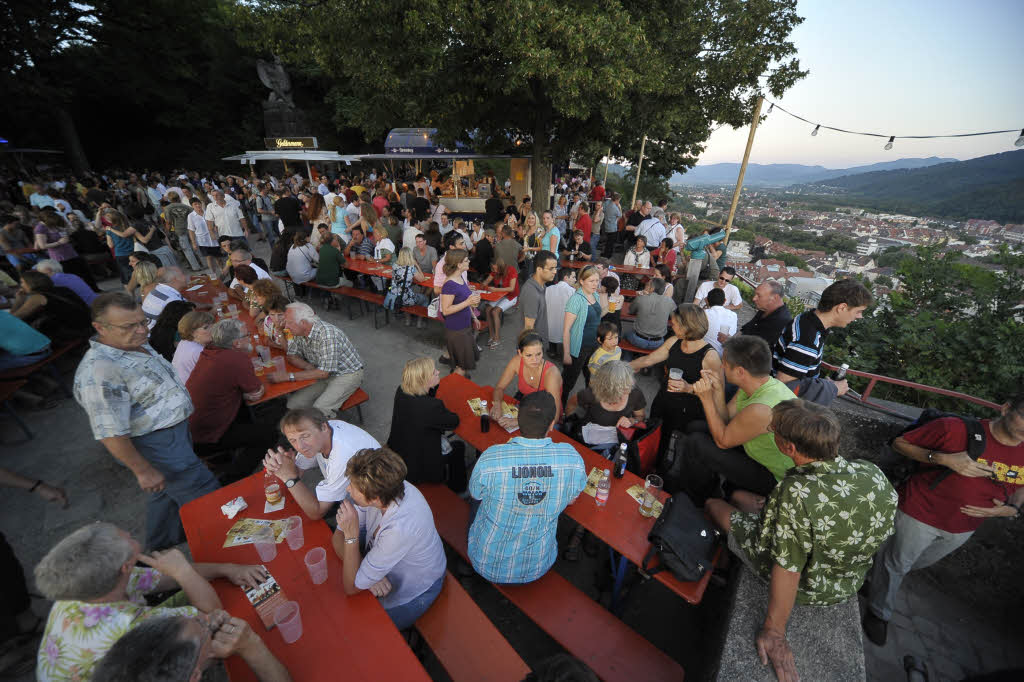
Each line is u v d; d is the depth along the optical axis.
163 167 30.19
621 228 14.11
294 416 2.47
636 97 11.20
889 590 2.85
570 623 2.41
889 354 6.67
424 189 16.59
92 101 27.86
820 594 2.05
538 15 8.19
